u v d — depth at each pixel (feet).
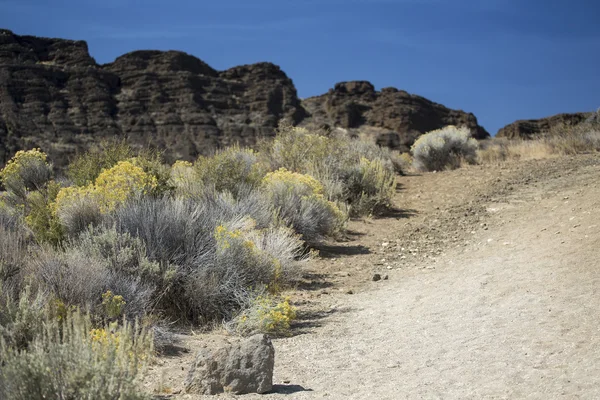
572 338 19.56
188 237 28.50
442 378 18.24
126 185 34.83
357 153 63.41
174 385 18.44
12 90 414.62
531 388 16.61
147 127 431.02
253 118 461.78
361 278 33.47
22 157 47.93
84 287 22.94
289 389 18.07
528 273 27.73
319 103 496.64
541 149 73.82
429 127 450.30
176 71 476.54
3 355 14.42
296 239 36.52
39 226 33.27
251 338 18.49
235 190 42.96
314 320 26.13
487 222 42.42
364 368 19.86
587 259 27.43
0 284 20.81
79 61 467.93
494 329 21.83
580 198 42.32
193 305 26.18
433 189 58.34
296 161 57.47
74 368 13.97
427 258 36.40
